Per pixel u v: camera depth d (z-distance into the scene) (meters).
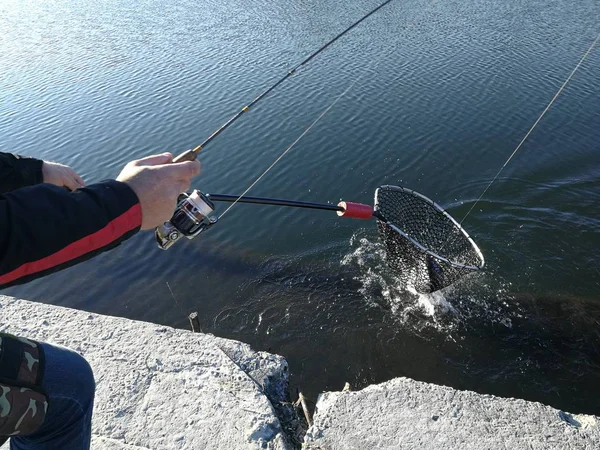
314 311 6.80
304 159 10.52
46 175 1.89
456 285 7.02
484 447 2.54
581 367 5.70
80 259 1.18
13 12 23.67
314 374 5.91
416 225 4.89
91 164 11.04
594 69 13.22
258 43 17.14
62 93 14.39
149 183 1.31
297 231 8.53
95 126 12.49
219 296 7.23
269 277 7.50
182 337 3.28
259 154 10.84
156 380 2.97
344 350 6.17
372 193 9.38
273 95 13.30
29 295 7.45
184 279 7.61
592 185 9.12
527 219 8.41
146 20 21.06
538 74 13.22
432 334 6.27
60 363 1.49
